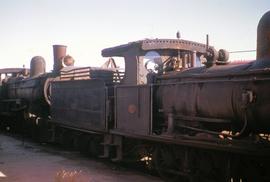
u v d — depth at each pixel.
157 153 9.83
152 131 9.59
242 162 7.69
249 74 7.19
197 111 8.48
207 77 8.22
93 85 12.35
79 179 9.27
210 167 8.32
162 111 9.52
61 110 15.08
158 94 9.72
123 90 10.74
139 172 10.62
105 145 11.76
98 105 11.99
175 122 9.12
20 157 12.85
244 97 7.09
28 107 19.66
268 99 6.82
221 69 8.07
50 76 17.56
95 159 12.67
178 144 8.66
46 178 9.73
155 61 10.40
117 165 11.62
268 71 6.78
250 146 6.92
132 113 10.33
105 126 11.54
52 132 16.14
